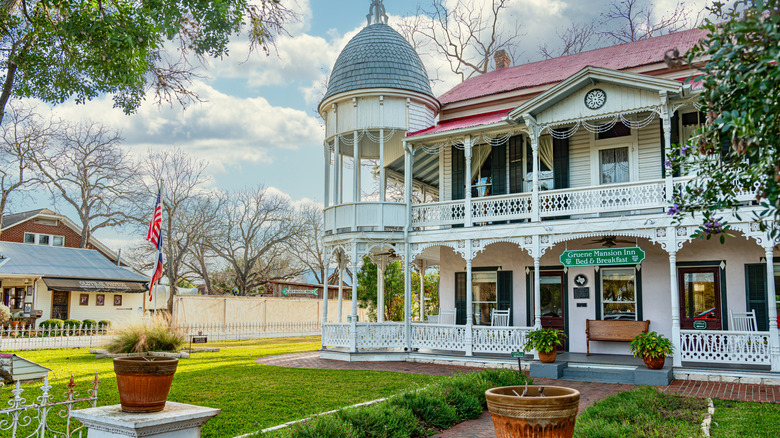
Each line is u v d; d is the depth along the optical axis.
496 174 18.41
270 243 45.91
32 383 12.43
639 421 7.97
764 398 10.79
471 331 16.72
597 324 16.02
